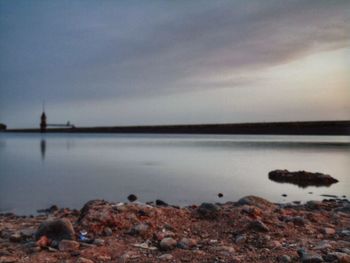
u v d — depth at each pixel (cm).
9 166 4009
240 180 2567
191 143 10931
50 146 9450
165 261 679
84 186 2422
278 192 2002
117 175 3045
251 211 968
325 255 684
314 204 1234
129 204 987
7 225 1040
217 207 966
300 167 3388
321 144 8694
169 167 3694
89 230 843
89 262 662
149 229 848
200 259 686
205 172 3148
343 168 3247
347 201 1541
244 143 10238
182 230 866
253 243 781
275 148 7000
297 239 809
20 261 675
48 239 789
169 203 1727
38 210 1592
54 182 2652
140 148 7881
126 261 679
